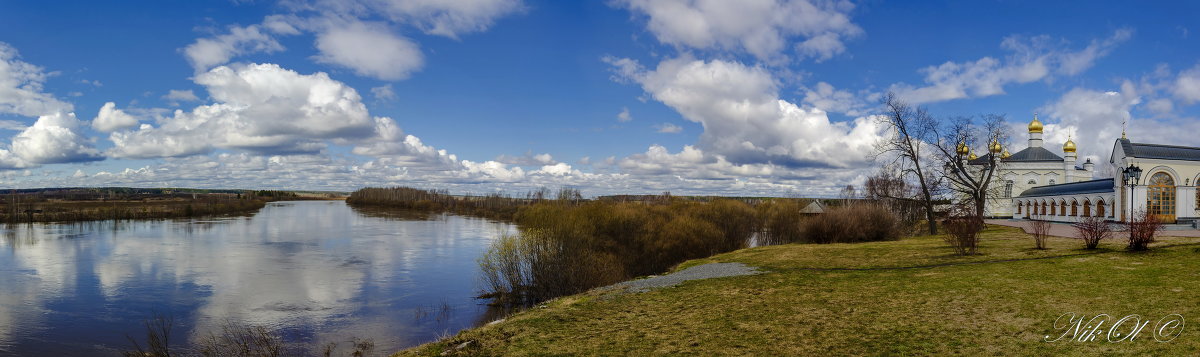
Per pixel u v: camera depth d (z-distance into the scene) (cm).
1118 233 3653
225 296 3759
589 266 3750
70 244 6762
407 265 5122
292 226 9944
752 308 1747
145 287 4072
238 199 19400
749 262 3128
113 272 4722
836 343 1311
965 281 1973
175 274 4628
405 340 2703
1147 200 5269
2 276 4519
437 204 18250
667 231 5122
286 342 2691
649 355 1294
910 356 1187
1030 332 1288
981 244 3369
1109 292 1605
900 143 5388
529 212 5875
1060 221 6588
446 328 2912
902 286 1969
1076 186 6575
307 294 3819
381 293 3841
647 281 2553
